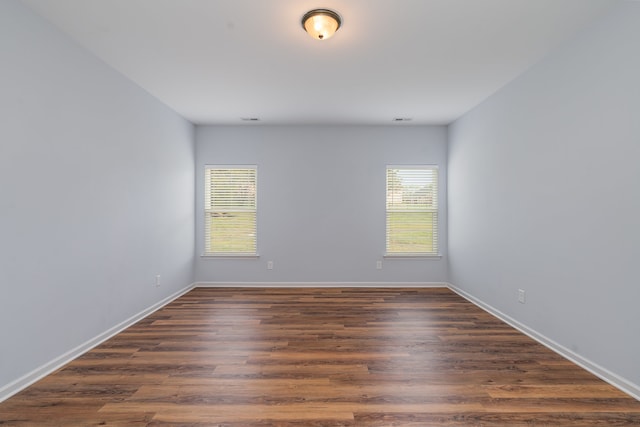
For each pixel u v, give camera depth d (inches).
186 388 79.4
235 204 193.0
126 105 123.6
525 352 100.7
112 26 89.9
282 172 192.2
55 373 86.7
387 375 86.0
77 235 98.3
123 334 116.0
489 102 143.2
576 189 93.4
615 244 80.7
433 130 190.7
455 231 180.4
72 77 96.2
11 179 77.2
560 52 99.7
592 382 82.4
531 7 81.3
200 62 111.7
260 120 181.6
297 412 69.9
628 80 77.2
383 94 141.6
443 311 144.3
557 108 101.0
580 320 91.9
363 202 192.2
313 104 154.6
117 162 118.2
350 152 191.9
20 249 79.4
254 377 84.9
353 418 67.8
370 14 84.3
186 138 179.3
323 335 115.0
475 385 81.0
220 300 162.7
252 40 97.5
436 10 82.6
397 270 192.2
